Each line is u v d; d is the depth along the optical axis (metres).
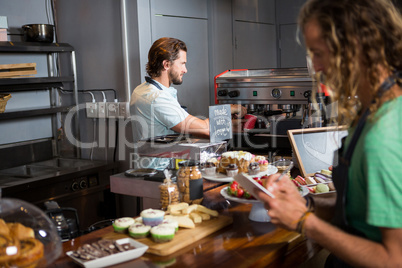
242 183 1.36
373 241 1.03
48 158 3.66
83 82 3.58
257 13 4.56
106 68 3.41
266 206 1.21
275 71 3.13
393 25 0.97
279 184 1.41
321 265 1.76
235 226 1.61
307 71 3.01
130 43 3.24
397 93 0.99
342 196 1.11
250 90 3.11
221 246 1.43
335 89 1.00
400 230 0.95
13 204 1.29
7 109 3.36
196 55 3.80
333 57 0.98
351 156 1.08
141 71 3.21
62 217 1.64
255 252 1.38
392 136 0.94
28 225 1.25
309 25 1.01
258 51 4.63
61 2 3.60
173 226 1.49
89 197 3.19
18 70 3.11
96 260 1.26
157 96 2.76
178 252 1.39
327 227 1.09
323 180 1.98
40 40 3.23
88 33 3.47
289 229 1.15
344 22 0.96
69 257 1.38
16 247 1.13
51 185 2.92
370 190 0.95
